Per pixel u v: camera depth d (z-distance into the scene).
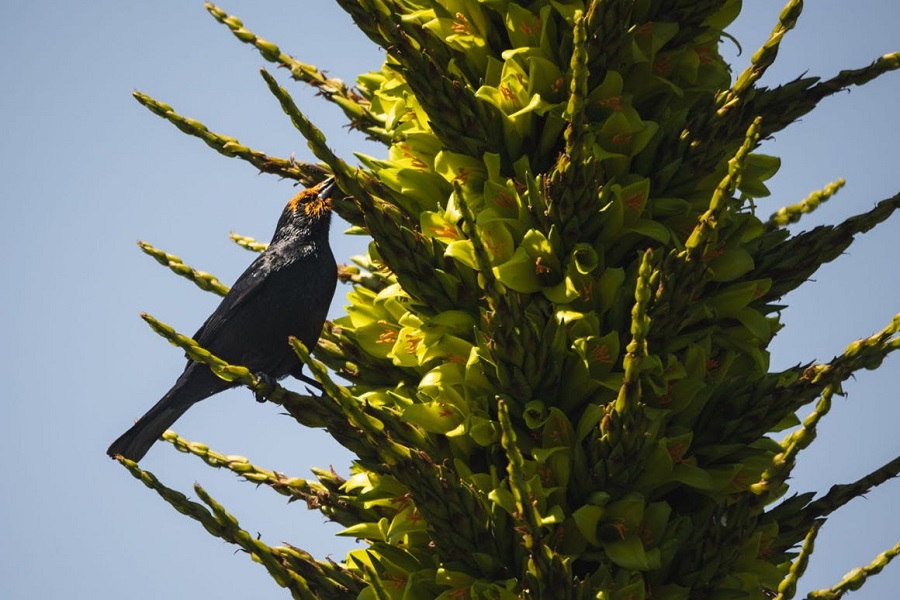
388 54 11.54
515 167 10.35
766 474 8.96
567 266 9.78
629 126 10.17
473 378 9.84
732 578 9.27
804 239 10.50
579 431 9.35
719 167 10.68
